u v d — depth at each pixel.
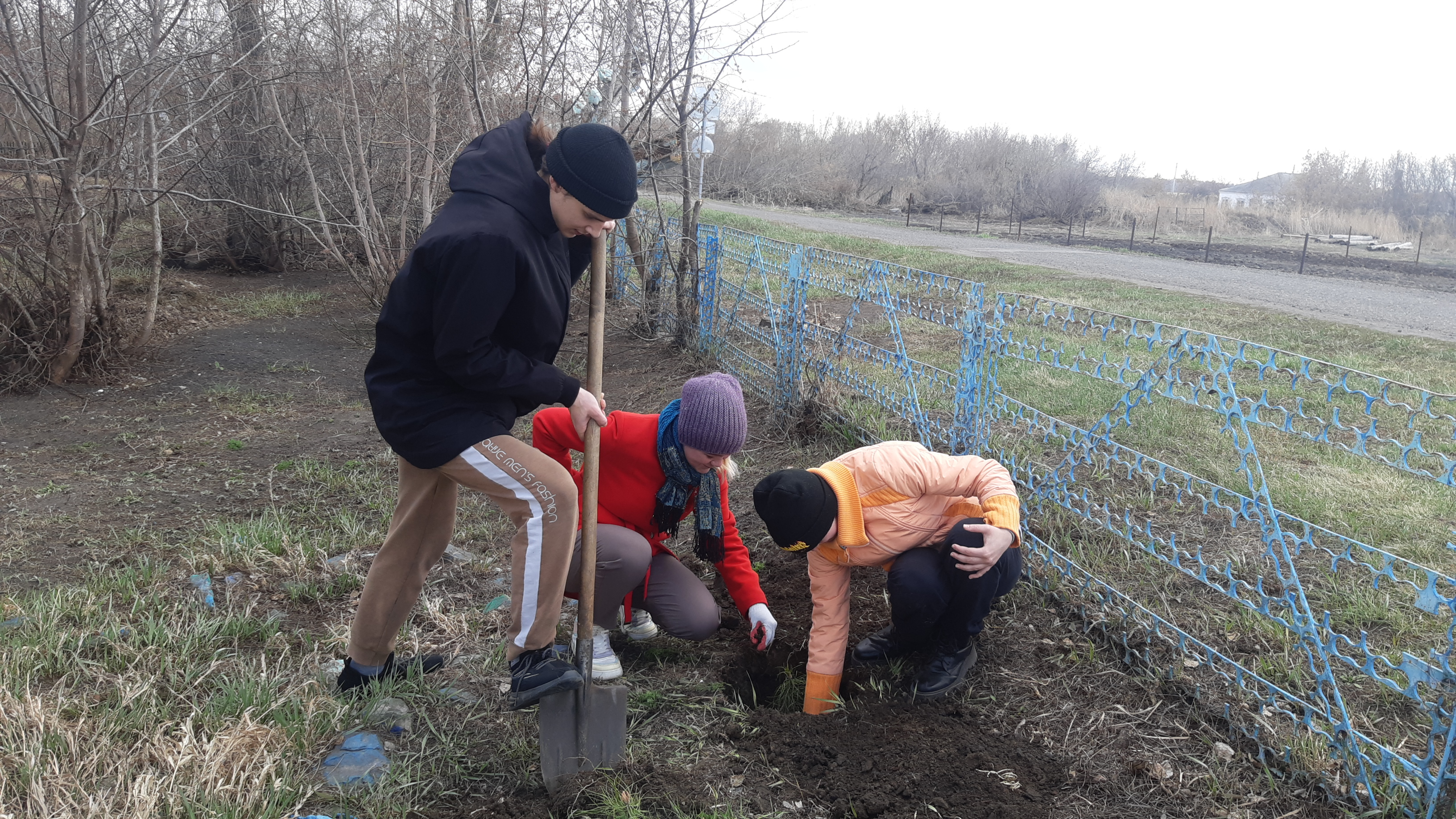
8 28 6.57
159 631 3.14
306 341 8.97
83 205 6.90
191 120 8.81
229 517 4.55
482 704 2.91
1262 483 2.65
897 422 5.16
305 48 9.02
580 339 8.86
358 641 2.79
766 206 34.34
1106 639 3.20
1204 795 2.49
